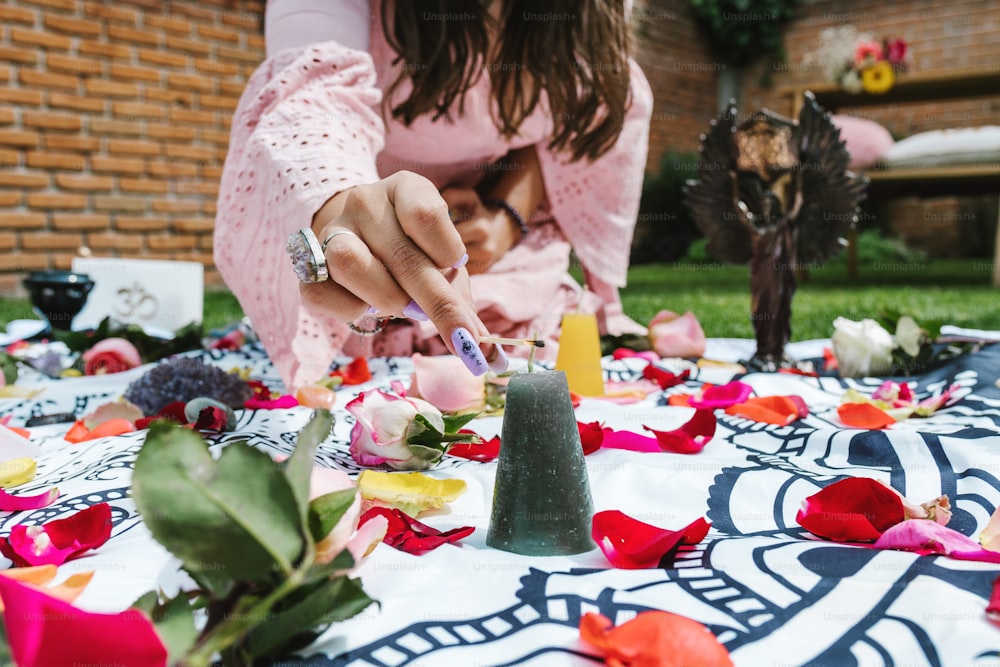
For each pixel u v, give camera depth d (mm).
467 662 519
